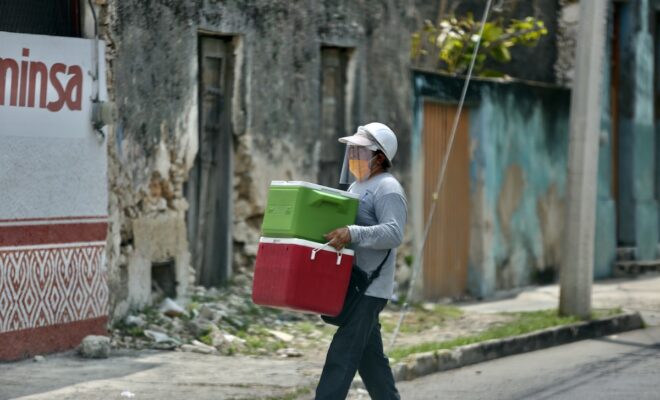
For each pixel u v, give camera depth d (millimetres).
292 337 24688
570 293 28203
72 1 22297
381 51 30641
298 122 28250
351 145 15898
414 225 31844
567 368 23172
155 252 24609
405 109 31422
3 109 20219
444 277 33406
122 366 20609
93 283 22062
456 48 35719
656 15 44375
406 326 27422
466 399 19891
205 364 21266
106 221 22312
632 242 42344
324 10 28797
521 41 36844
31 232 20703
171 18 24688
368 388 16359
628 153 42219
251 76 27000
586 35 27484
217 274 26969
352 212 15391
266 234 15430
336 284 15211
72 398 17828
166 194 24953
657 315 31375
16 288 20406
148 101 24188
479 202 34594
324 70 29500
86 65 21797
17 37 20453
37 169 20844
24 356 20641
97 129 22000
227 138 26969
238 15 26516
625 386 20969
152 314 24219
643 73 42594
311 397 19031
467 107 34469
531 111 36750
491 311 30812
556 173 38125
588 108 27609
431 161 32875
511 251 35906
